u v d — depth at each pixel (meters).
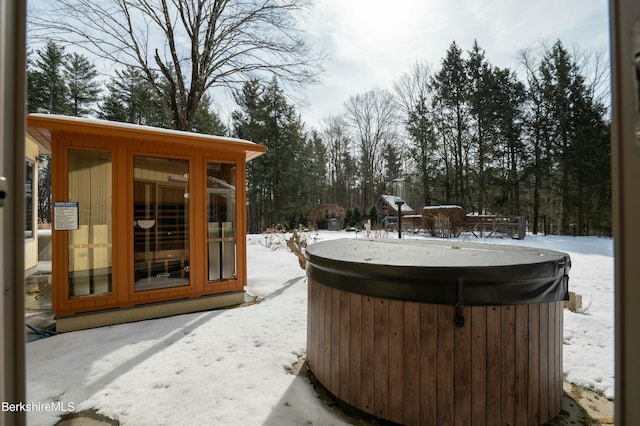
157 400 2.22
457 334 1.74
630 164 0.56
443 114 20.09
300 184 22.02
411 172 22.05
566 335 3.38
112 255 3.75
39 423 1.98
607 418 2.03
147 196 3.99
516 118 18.11
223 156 4.50
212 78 10.44
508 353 1.75
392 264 1.86
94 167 3.69
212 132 21.11
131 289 3.85
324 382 2.30
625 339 0.57
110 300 3.72
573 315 3.96
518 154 18.14
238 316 4.02
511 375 1.76
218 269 4.56
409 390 1.83
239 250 4.66
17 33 0.69
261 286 5.69
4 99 0.66
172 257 4.17
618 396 0.58
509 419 1.75
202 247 4.35
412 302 1.81
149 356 2.89
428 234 13.66
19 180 0.69
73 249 3.58
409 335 1.83
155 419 2.02
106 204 3.75
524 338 1.79
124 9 8.89
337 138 29.30
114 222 3.75
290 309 4.31
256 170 21.19
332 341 2.21
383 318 1.91
